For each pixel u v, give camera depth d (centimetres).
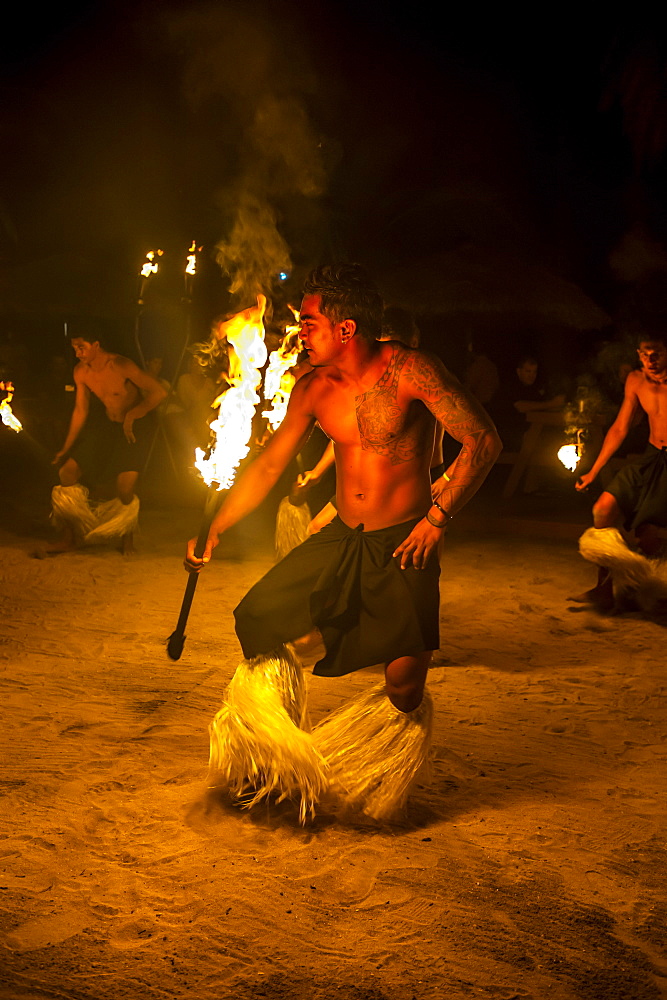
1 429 1373
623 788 344
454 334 1623
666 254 1573
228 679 462
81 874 277
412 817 318
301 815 309
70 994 222
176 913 257
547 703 437
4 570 694
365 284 299
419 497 313
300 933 249
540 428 1050
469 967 236
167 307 1203
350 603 307
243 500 329
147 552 762
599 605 606
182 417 1053
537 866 287
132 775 345
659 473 571
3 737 382
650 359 566
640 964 239
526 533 892
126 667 479
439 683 464
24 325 1786
